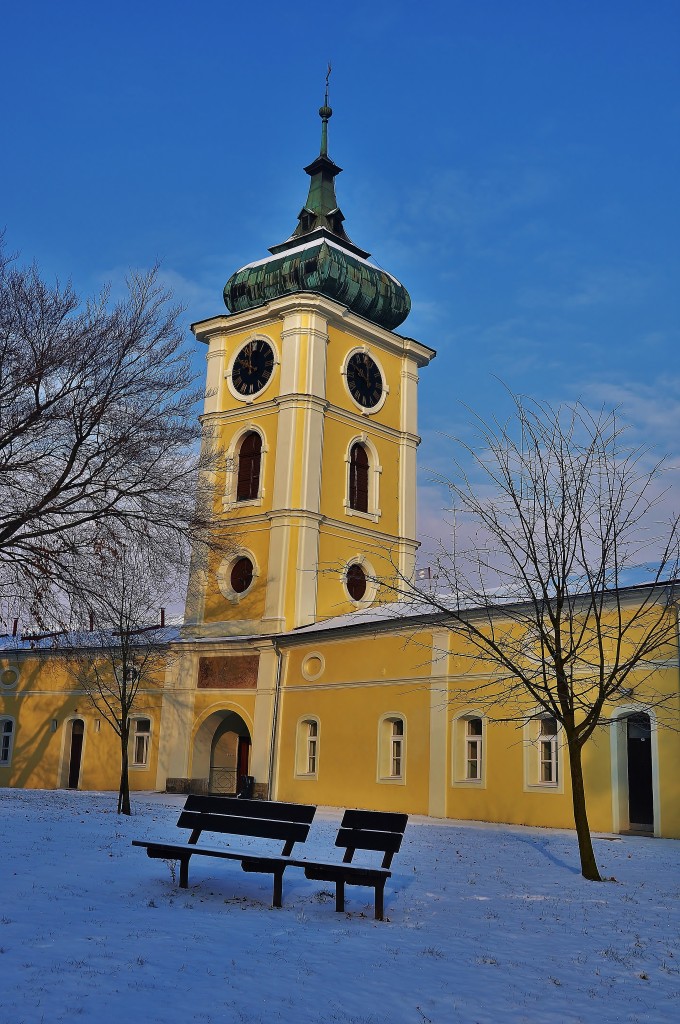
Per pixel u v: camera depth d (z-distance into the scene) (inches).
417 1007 308.5
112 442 1079.6
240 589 1626.5
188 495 1202.0
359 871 447.2
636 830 1002.7
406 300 1820.9
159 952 350.6
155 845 511.2
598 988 343.6
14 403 1039.0
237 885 518.6
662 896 548.7
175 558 1168.2
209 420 1737.2
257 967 339.6
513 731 1115.3
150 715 1652.3
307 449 1606.8
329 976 335.9
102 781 1704.0
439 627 1229.1
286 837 479.8
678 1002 329.1
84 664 1754.4
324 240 1750.7
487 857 719.7
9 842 663.1
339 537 1641.2
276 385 1670.8
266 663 1499.8
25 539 1083.9
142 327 1107.3
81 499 1093.8
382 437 1764.3
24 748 1835.6
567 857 733.3
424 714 1227.9
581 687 1037.8
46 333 1058.7
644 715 1021.2
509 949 397.4
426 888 549.6
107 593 1190.9
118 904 445.4
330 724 1366.9
